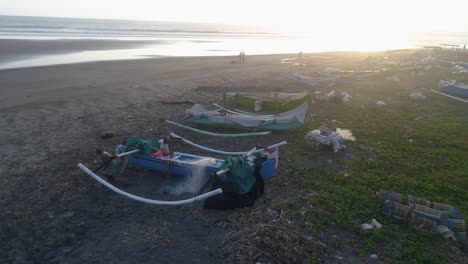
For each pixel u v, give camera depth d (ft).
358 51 198.18
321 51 198.49
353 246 20.57
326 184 27.99
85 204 25.77
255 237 20.17
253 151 30.60
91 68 93.56
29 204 25.62
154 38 241.55
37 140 38.63
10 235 22.22
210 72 94.17
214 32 382.42
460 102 58.23
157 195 27.04
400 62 110.93
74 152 35.19
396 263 19.19
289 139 38.99
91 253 20.51
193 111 46.01
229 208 24.77
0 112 49.47
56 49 140.67
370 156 34.04
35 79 75.10
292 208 24.49
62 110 51.08
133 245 21.20
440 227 21.85
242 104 53.78
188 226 23.06
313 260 19.07
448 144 37.40
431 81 78.84
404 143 37.70
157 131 41.98
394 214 23.22
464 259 19.58
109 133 40.04
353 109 52.21
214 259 19.72
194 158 31.04
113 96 60.75
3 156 34.06
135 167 31.17
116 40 202.80
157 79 79.66
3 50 127.95
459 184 28.27
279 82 77.56
